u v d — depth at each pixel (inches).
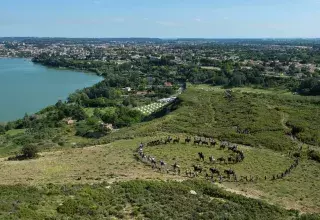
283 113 4421.8
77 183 1888.5
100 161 2474.2
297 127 3742.6
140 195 1743.4
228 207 1728.6
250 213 1722.4
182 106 4901.6
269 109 4611.2
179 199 1753.2
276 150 3152.1
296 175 2493.8
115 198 1672.0
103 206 1572.3
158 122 4013.3
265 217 1696.6
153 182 1943.9
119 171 2210.9
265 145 3243.1
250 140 3331.7
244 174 2407.7
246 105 4793.3
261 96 5575.8
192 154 2778.1
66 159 2546.8
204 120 4106.8
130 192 1768.0
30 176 2075.5
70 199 1581.0
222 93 5807.1
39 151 2997.0
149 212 1544.0
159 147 2938.0
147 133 3526.1
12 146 4436.5
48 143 4463.6
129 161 2485.2
